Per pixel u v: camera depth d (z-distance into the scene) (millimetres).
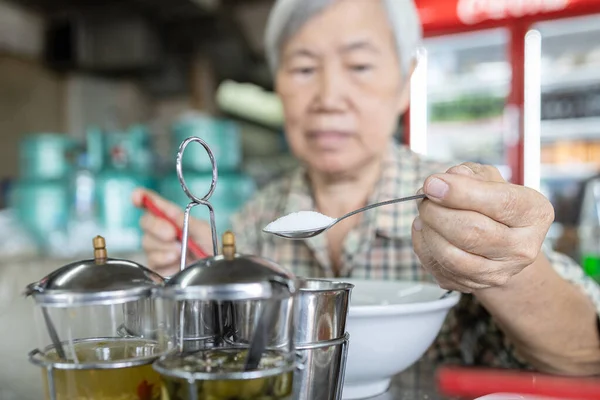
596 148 2668
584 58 2633
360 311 576
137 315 453
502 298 702
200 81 2867
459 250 585
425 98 2834
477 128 2865
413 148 2828
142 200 909
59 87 2633
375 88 1127
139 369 439
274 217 1286
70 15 2373
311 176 1271
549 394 594
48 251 1951
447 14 2586
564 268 867
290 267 1194
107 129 2832
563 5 2377
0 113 2391
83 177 2135
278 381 406
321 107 1133
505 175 2732
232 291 385
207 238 909
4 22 2320
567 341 754
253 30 2875
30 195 2137
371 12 1109
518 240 574
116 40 2367
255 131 3582
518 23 2480
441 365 817
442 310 646
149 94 2984
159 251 901
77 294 415
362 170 1174
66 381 431
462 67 2895
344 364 519
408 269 1102
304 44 1133
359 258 1118
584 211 2469
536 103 2555
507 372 690
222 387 390
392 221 1097
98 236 473
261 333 400
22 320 949
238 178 2309
